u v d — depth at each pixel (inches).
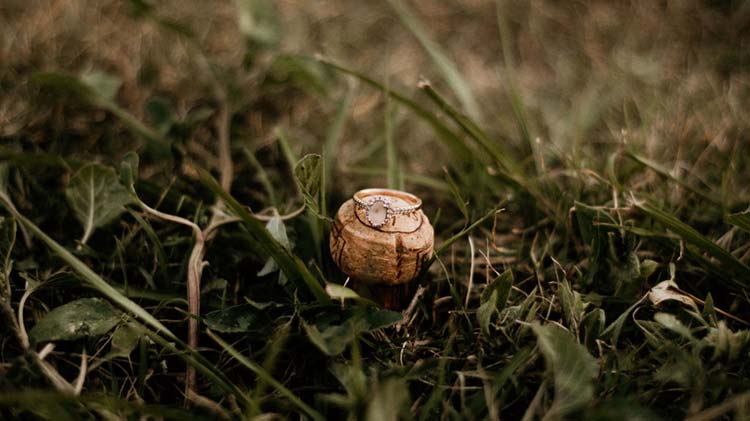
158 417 10.3
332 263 12.4
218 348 11.7
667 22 24.3
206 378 11.1
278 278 12.3
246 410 10.7
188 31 16.6
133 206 13.4
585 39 23.3
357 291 11.7
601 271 12.8
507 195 14.4
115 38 18.6
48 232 13.2
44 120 15.5
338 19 23.4
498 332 11.6
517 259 13.3
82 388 10.9
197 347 11.4
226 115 15.3
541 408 10.6
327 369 11.1
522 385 11.0
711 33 23.6
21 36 17.6
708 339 11.0
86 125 15.7
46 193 13.6
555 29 24.4
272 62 16.7
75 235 13.2
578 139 15.2
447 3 25.3
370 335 11.7
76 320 11.0
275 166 15.4
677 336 11.4
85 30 18.7
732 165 14.3
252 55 16.6
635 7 25.5
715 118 16.9
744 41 22.8
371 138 16.7
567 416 10.3
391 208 11.2
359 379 10.3
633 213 13.5
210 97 16.9
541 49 23.0
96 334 11.0
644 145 15.6
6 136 14.9
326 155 14.3
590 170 13.8
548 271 12.8
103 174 12.6
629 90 18.9
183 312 11.6
